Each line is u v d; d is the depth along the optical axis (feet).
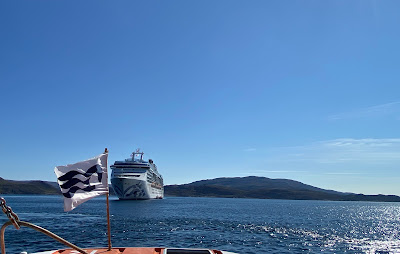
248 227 210.18
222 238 151.02
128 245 122.83
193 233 166.09
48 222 215.10
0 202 24.14
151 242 131.64
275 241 149.18
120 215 286.66
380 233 207.72
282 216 353.10
